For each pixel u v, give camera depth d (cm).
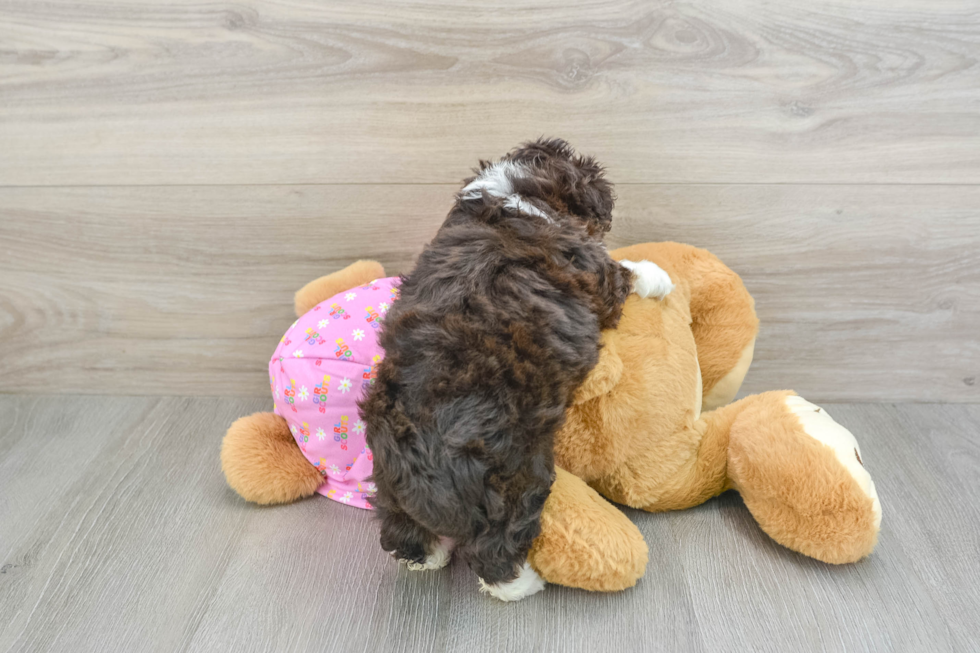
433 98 103
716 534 91
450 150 106
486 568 75
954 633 77
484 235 74
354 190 110
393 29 99
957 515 94
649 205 108
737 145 104
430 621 80
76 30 101
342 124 105
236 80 103
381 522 81
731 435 89
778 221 108
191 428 118
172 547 92
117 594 85
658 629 78
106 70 103
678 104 102
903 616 79
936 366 117
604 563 77
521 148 88
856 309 114
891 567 86
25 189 112
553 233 75
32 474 106
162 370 126
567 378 72
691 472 91
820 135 103
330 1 97
